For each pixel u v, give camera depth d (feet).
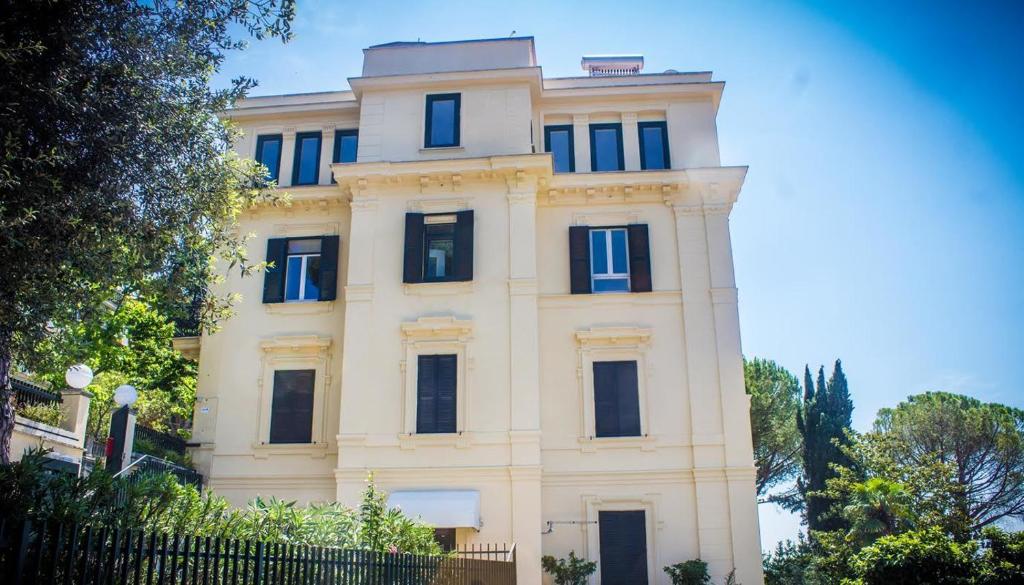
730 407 78.28
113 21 33.27
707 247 82.94
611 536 76.33
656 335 81.00
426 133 84.28
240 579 27.48
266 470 79.05
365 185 81.92
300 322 82.99
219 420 80.74
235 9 37.88
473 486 73.36
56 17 30.81
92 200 31.83
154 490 29.04
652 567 75.00
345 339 78.28
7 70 29.12
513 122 83.87
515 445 73.97
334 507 42.16
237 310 83.66
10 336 32.30
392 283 79.61
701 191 84.58
